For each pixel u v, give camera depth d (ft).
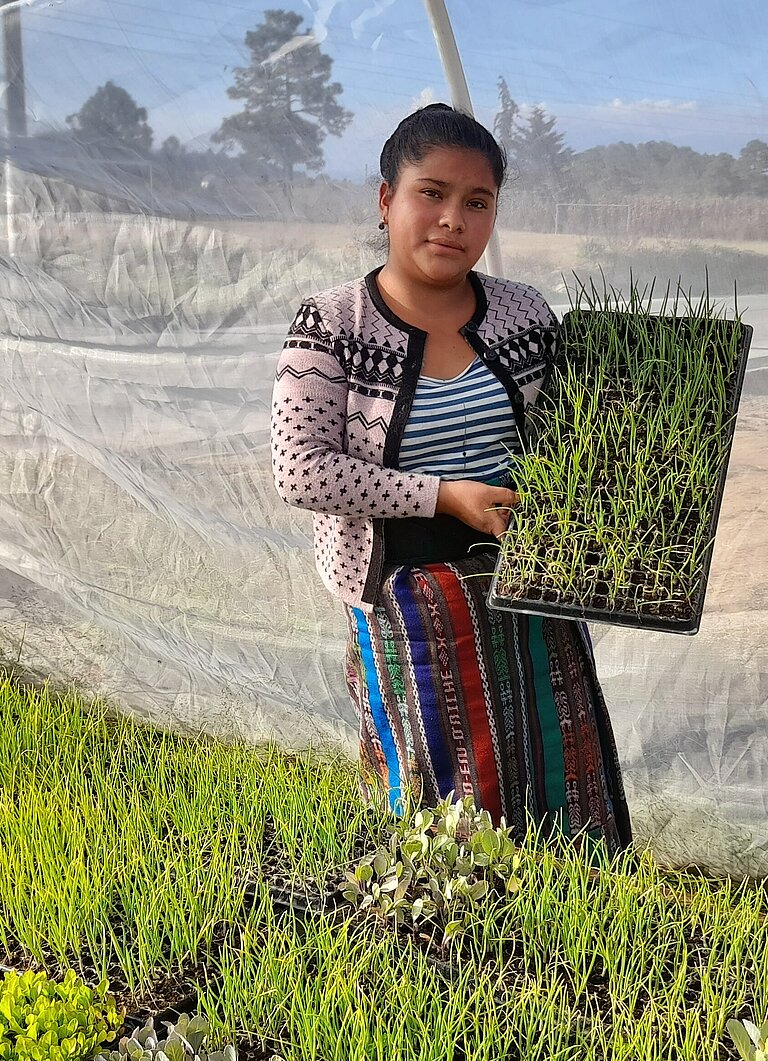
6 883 10.21
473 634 9.07
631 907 9.42
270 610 15.07
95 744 13.97
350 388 8.82
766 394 11.84
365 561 9.12
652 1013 8.28
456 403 8.91
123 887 10.37
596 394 9.21
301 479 8.57
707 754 12.31
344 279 13.41
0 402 16.84
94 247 14.82
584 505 8.93
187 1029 8.13
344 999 8.48
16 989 8.10
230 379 14.47
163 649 15.94
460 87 11.76
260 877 10.30
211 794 12.05
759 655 12.20
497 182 8.64
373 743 10.08
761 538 12.23
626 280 11.89
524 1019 8.36
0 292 15.79
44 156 14.78
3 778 12.89
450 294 9.04
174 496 15.33
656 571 8.51
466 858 9.46
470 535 9.20
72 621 18.03
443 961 9.25
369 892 10.14
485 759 9.25
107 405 15.46
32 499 16.83
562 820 9.71
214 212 13.88
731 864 11.23
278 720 14.73
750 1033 7.78
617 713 12.75
